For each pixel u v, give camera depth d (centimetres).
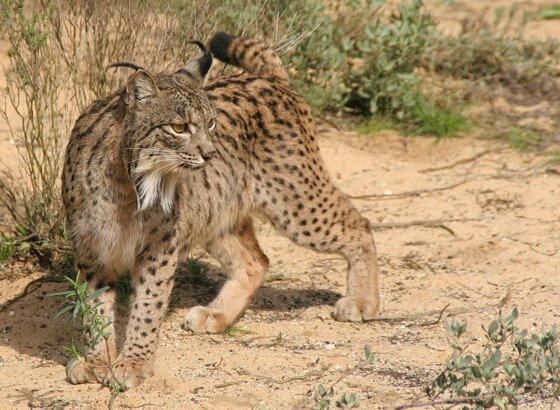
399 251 1260
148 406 849
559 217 1349
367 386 891
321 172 1078
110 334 918
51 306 1061
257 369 930
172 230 923
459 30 2025
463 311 1081
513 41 1888
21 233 1184
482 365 770
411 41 1681
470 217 1355
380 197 1423
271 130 1048
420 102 1652
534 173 1494
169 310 1095
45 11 1159
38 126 1174
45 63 1173
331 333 1039
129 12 1166
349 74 1673
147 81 873
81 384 895
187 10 1212
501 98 1752
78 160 905
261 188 1053
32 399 861
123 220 905
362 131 1627
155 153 882
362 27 1695
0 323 1025
